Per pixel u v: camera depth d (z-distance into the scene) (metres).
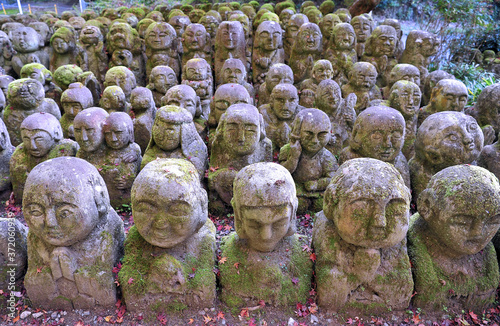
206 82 6.50
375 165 2.70
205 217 2.91
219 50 7.72
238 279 2.90
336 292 2.84
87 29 8.08
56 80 7.10
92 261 2.85
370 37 7.77
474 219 2.59
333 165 4.40
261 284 2.87
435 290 2.89
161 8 10.88
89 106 5.89
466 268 2.92
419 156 4.48
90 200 2.69
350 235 2.65
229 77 6.61
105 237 2.92
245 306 2.92
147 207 2.60
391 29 7.51
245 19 8.67
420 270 2.91
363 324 2.88
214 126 5.61
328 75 6.47
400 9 14.17
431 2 11.26
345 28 7.27
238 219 2.79
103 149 4.51
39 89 5.81
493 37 10.62
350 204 2.57
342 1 12.94
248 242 2.96
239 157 4.39
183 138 4.36
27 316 2.91
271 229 2.61
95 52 8.28
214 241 3.14
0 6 14.97
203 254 3.01
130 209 4.64
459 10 9.58
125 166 4.47
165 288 2.82
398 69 6.71
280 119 5.51
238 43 7.68
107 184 4.45
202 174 4.50
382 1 13.93
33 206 2.55
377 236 2.60
